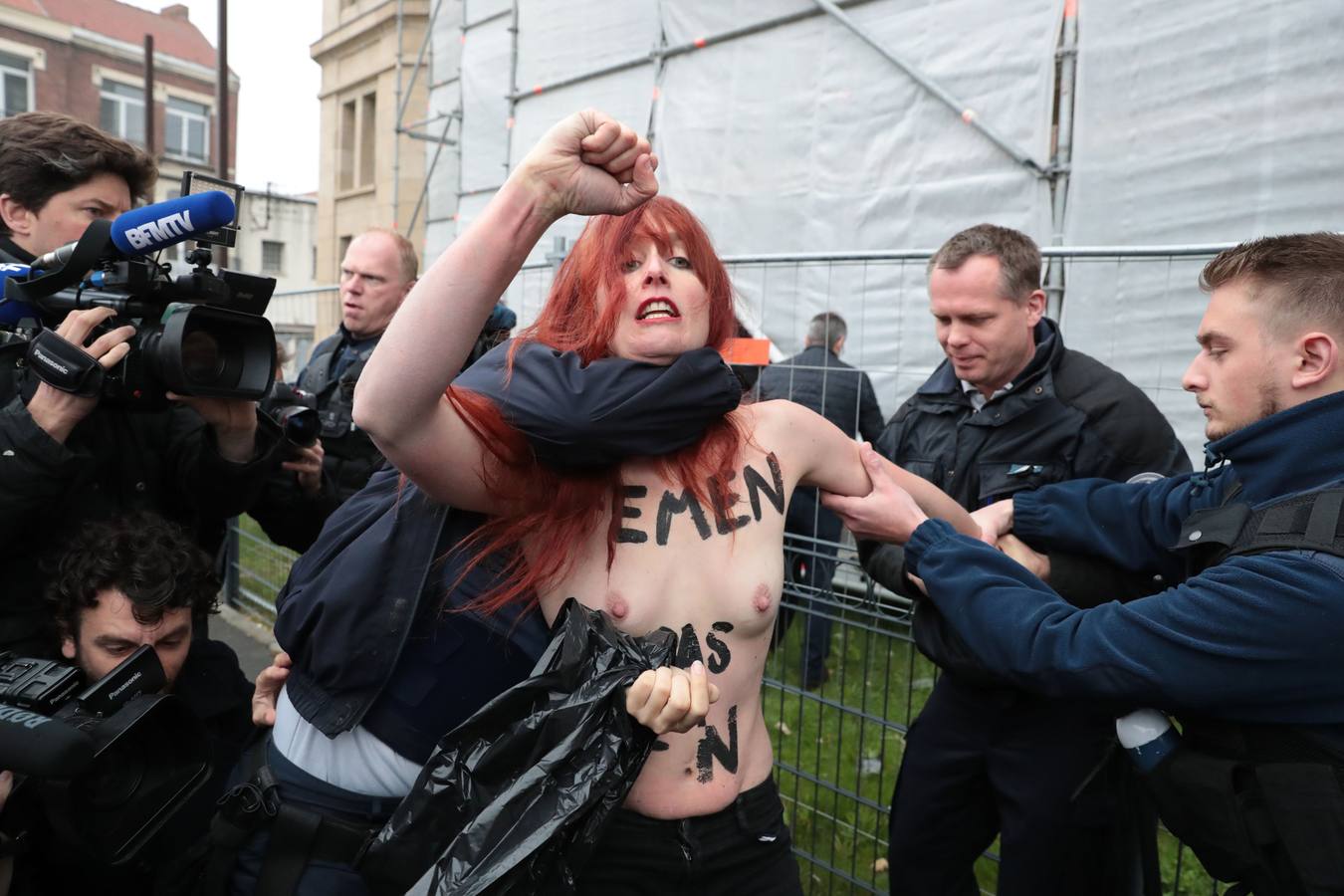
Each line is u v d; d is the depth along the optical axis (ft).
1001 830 6.43
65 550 5.46
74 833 4.43
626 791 3.61
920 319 16.90
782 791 9.46
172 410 6.26
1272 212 14.03
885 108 19.40
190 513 6.40
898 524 4.92
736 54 22.52
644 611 4.11
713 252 4.32
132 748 4.75
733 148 22.56
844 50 20.16
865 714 7.84
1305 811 3.80
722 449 4.31
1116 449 6.33
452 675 4.43
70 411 4.94
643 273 4.06
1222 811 4.03
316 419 7.02
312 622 4.46
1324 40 13.47
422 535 4.33
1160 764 4.37
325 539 4.72
